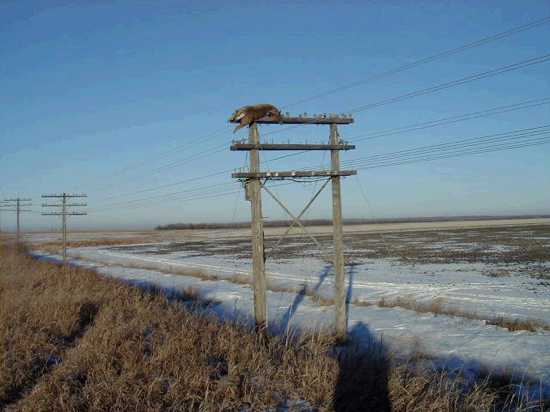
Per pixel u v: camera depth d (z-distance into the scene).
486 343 12.84
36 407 7.39
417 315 16.66
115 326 11.57
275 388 8.27
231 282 27.19
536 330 14.17
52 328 12.30
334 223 13.95
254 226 13.54
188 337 10.49
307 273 32.25
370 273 30.72
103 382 8.14
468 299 20.23
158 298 17.42
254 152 13.38
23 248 64.88
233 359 9.33
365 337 13.88
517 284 24.45
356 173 13.86
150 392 7.83
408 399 7.86
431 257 41.19
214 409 7.41
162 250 65.50
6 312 13.23
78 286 19.55
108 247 77.25
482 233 80.38
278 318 16.91
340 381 8.45
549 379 9.99
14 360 9.68
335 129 14.02
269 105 13.05
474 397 8.04
